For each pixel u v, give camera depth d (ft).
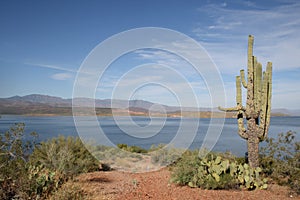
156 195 19.01
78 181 21.12
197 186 21.31
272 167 24.48
